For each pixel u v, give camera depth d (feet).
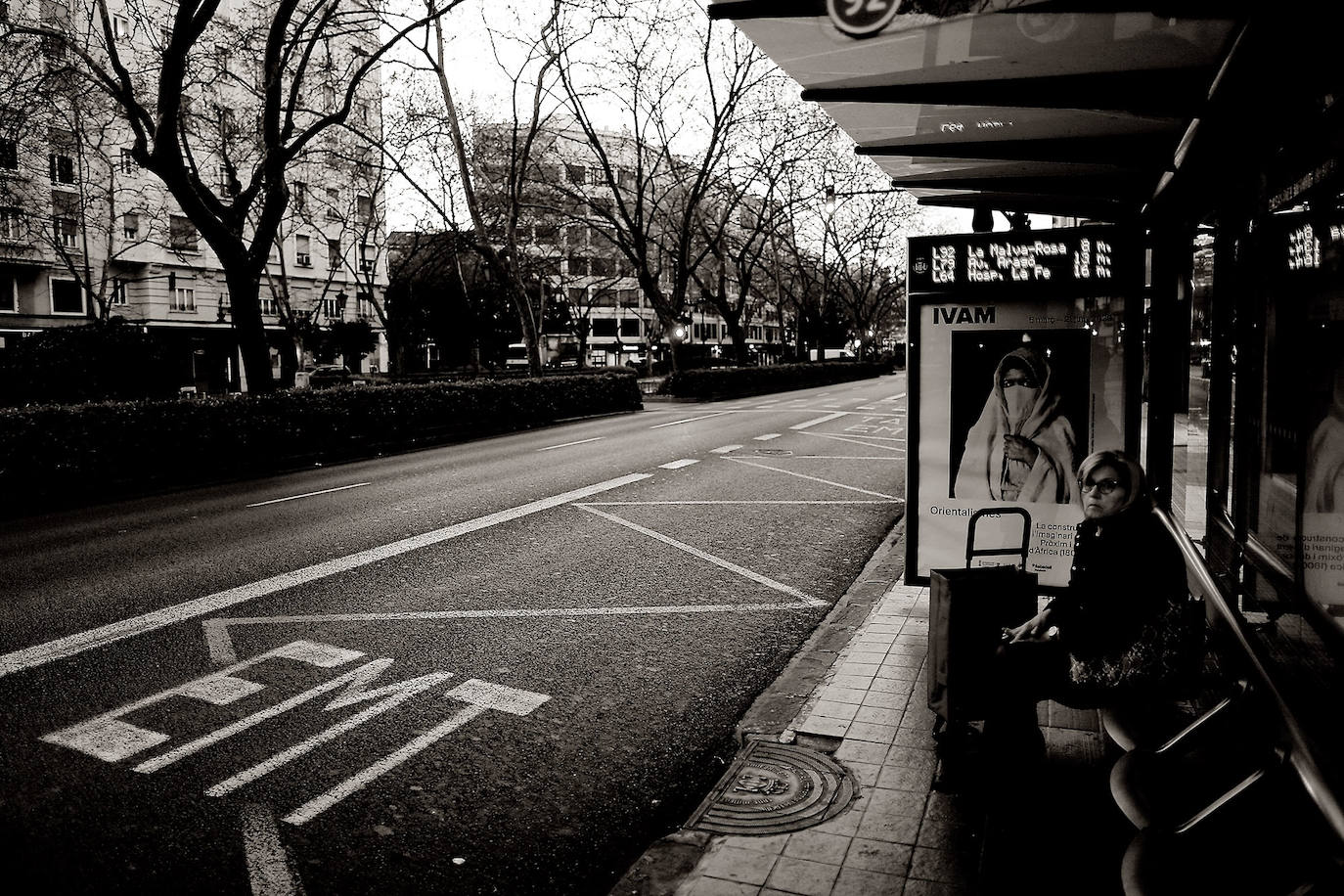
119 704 16.76
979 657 12.73
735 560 28.78
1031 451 19.61
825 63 13.33
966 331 19.75
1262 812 10.02
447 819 12.80
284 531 33.09
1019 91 13.58
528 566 27.61
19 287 144.36
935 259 19.63
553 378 89.76
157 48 58.18
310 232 175.52
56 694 17.28
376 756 14.76
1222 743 11.91
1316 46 10.78
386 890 11.02
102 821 12.55
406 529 33.19
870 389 153.07
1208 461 18.93
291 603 23.54
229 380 162.91
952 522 20.15
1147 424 21.66
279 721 16.08
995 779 12.76
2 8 58.49
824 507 38.19
